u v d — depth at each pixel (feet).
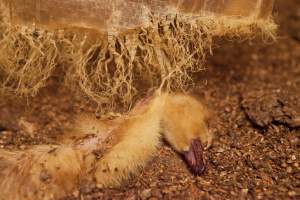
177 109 1.55
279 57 2.18
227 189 1.46
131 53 1.50
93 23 1.46
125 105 1.60
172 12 1.47
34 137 1.69
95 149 1.53
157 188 1.47
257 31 1.58
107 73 1.56
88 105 1.80
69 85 1.78
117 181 1.49
